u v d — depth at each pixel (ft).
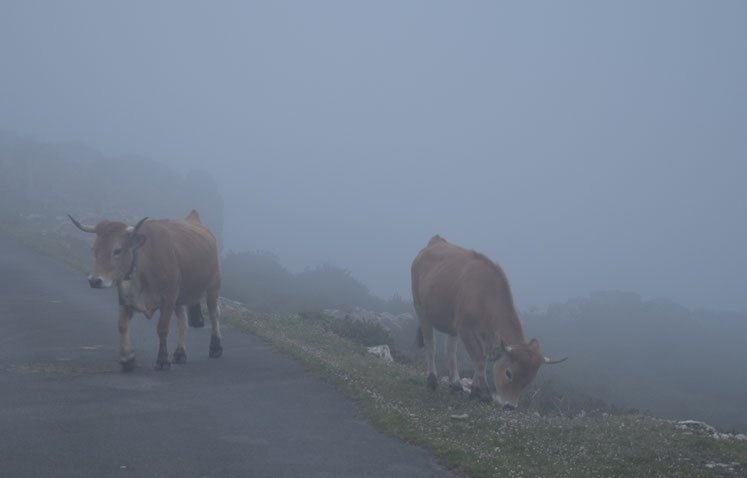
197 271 35.83
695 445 26.37
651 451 24.56
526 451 23.50
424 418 26.78
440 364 54.90
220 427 23.58
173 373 32.42
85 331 42.42
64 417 23.48
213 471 19.01
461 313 32.42
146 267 32.35
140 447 20.71
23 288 60.13
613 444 25.30
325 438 23.11
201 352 39.24
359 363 39.75
